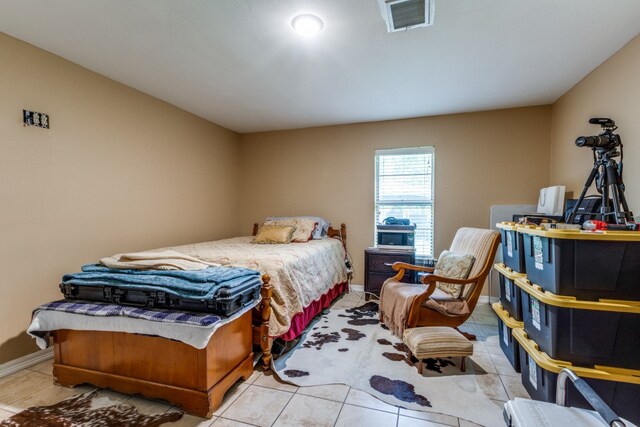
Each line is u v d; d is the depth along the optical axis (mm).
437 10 1765
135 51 2266
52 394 1821
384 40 2094
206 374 1610
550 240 1503
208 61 2414
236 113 3734
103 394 1815
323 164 4316
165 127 3334
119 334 1779
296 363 2182
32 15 1829
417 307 2350
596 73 2498
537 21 1873
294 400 1758
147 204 3109
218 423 1567
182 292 1711
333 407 1691
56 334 1910
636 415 1358
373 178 4090
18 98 2104
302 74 2643
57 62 2326
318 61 2406
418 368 2055
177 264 2025
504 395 1796
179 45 2178
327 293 3279
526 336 1819
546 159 3424
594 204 2096
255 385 1916
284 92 3057
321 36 2049
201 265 2123
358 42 2119
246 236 4520
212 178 4102
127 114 2896
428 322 2416
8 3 1710
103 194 2676
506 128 3549
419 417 1605
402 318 2400
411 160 3955
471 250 2689
